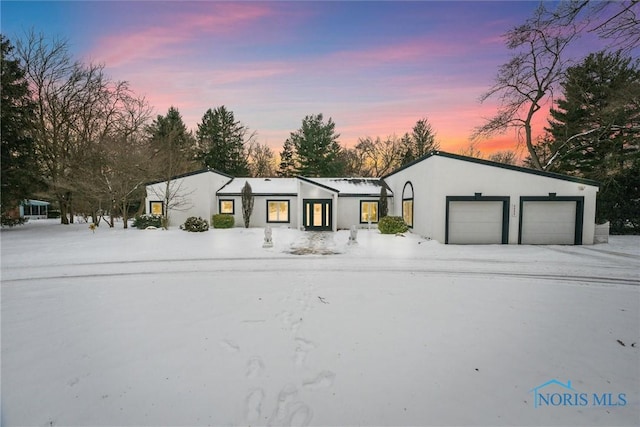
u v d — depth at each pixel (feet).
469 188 43.78
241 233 55.72
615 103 51.19
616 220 56.70
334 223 61.52
